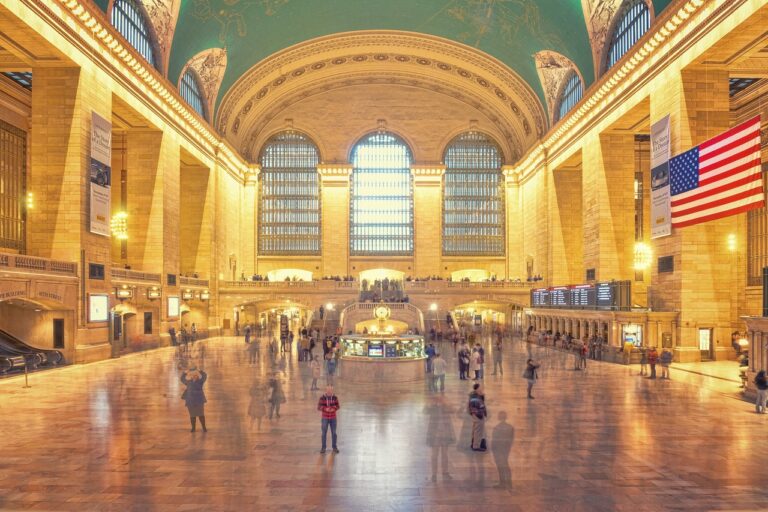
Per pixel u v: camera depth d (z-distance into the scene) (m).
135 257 36.50
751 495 9.19
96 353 27.41
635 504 8.78
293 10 42.69
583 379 22.25
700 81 27.19
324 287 48.62
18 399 17.30
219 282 48.38
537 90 48.66
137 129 36.38
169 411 15.54
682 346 26.86
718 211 22.84
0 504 8.71
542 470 10.42
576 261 46.69
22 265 22.64
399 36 49.78
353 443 12.27
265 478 9.95
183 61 39.16
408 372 21.27
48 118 26.66
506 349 35.91
